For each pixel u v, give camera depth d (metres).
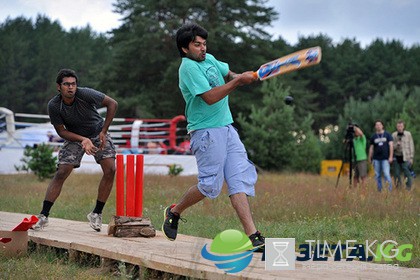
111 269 8.53
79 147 10.93
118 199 10.69
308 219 13.60
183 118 39.00
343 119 48.22
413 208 15.00
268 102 45.12
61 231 10.87
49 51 92.31
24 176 30.06
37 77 90.25
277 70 7.77
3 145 34.59
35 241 9.95
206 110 8.30
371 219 13.75
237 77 7.97
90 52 98.00
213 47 60.97
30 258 9.28
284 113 44.09
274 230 11.89
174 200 19.38
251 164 8.41
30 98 88.81
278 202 16.47
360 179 22.30
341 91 88.81
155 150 36.84
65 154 10.93
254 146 43.81
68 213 15.79
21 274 8.13
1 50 88.06
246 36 60.97
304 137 45.12
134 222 10.29
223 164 8.30
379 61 91.38
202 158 8.32
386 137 22.11
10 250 9.41
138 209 10.69
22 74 90.31
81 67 93.44
